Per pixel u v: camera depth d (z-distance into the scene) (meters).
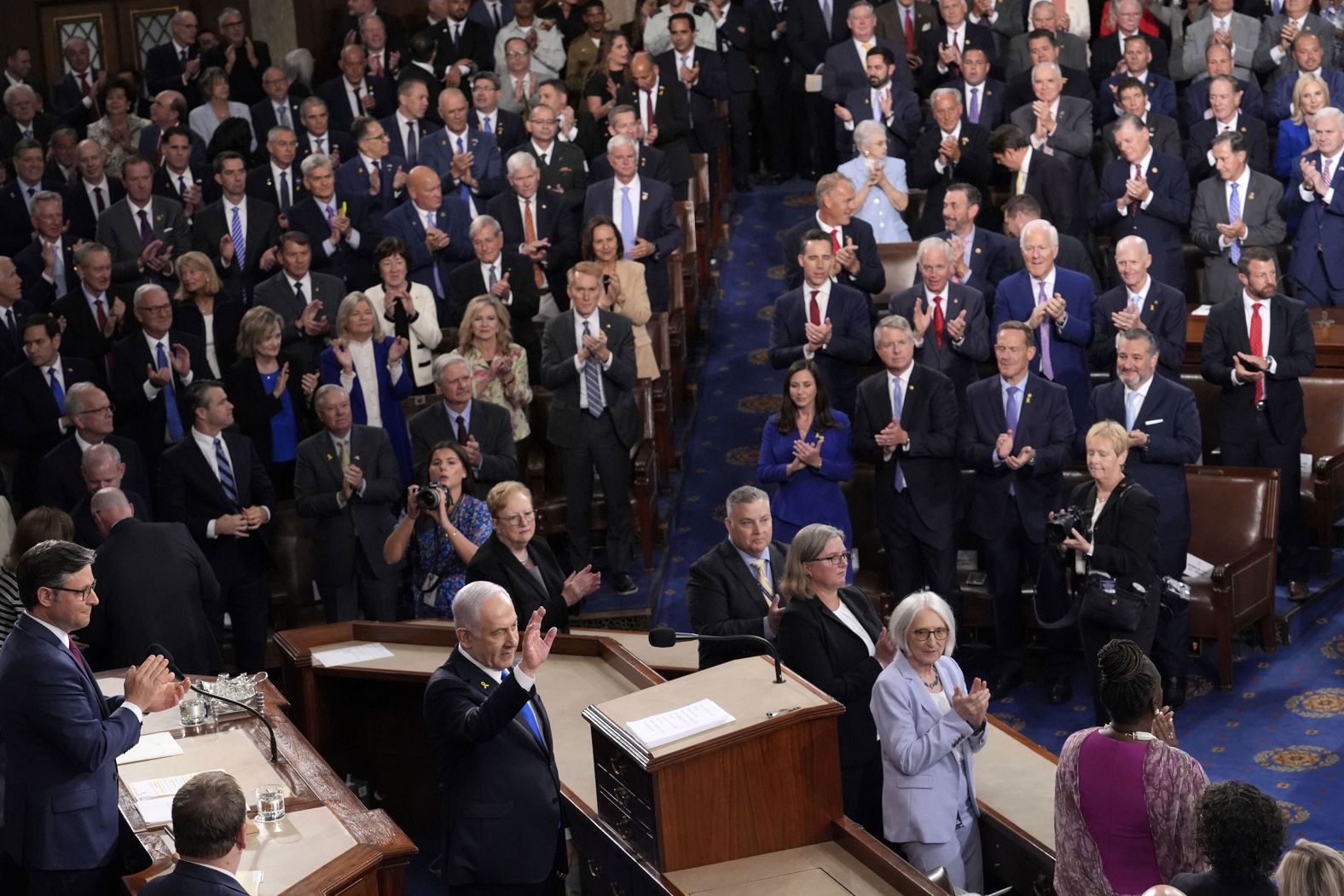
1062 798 6.49
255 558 11.12
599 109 16.47
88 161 16.33
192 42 20.08
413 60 18.84
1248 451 11.78
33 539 9.20
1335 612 11.70
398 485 11.34
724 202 18.89
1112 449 9.45
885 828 7.29
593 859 7.07
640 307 13.18
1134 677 6.30
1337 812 9.16
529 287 13.11
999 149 13.98
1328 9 17.16
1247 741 10.09
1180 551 10.66
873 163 14.62
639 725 6.47
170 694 7.08
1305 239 13.70
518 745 7.03
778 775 6.43
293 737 7.87
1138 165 13.84
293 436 12.57
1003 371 10.77
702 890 6.12
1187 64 17.31
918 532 11.01
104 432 11.48
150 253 14.18
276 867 6.41
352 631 9.78
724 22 18.91
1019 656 11.06
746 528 8.52
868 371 13.32
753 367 15.62
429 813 9.48
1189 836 6.19
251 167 17.66
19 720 6.72
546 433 12.57
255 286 14.04
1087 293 11.86
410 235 14.04
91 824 6.83
